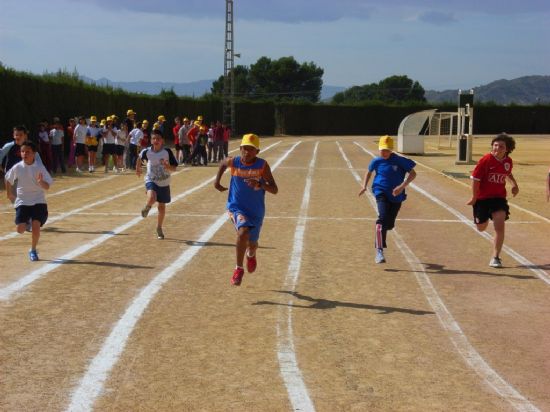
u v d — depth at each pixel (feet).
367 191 64.08
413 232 41.91
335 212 50.37
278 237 39.75
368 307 25.26
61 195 58.08
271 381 17.90
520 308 25.43
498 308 25.41
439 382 18.12
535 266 32.60
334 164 99.35
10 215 46.24
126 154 82.64
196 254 34.17
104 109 122.72
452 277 30.22
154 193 37.37
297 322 23.20
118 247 35.65
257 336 21.62
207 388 17.34
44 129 74.02
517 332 22.58
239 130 235.61
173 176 77.66
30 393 16.84
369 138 219.61
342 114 266.98
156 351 20.04
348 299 26.32
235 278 25.98
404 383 17.99
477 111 273.13
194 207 51.75
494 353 20.53
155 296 26.11
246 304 25.29
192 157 93.20
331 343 21.13
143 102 153.69
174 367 18.79
